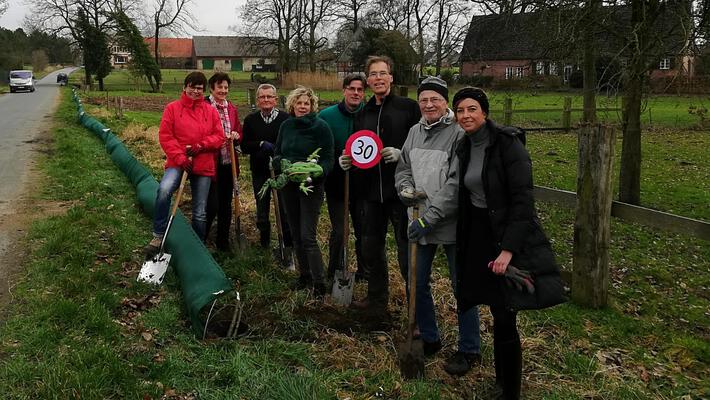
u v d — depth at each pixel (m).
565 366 4.10
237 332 4.13
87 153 11.55
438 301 5.03
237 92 42.53
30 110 24.62
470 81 26.67
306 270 5.05
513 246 3.18
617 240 7.27
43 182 8.80
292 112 4.87
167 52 101.06
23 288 4.62
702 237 4.63
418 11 49.28
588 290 5.07
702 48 7.64
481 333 4.50
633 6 7.82
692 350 4.48
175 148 5.24
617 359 4.26
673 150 15.09
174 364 3.63
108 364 3.49
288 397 3.39
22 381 3.33
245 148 5.89
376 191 4.36
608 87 8.69
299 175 4.55
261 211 6.00
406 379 3.76
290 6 51.12
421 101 3.77
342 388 3.60
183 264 4.71
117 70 82.00
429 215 3.65
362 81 4.73
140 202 7.36
